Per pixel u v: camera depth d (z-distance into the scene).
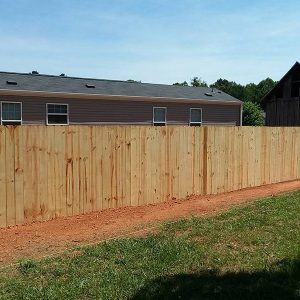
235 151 9.94
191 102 25.19
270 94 26.89
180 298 4.02
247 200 8.85
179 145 8.64
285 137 11.44
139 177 7.99
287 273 4.63
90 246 5.54
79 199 7.16
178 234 6.17
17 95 18.28
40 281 4.37
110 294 4.05
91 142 7.23
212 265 4.89
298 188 10.51
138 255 5.17
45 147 6.66
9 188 6.29
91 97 20.56
